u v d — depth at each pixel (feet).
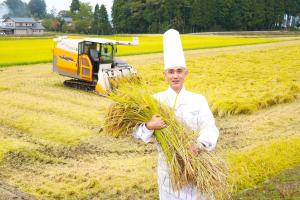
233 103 46.62
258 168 26.18
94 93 57.21
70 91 58.34
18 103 49.26
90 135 36.94
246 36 237.45
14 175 27.78
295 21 395.96
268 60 96.68
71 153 32.55
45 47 139.23
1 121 41.27
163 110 13.64
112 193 24.54
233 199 21.75
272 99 50.67
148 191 24.77
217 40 185.98
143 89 15.02
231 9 319.68
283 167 27.07
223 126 40.88
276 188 23.29
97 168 28.86
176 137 13.33
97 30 333.42
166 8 317.22
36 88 60.23
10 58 101.30
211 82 63.46
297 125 41.50
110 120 14.79
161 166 13.84
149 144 34.78
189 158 13.28
